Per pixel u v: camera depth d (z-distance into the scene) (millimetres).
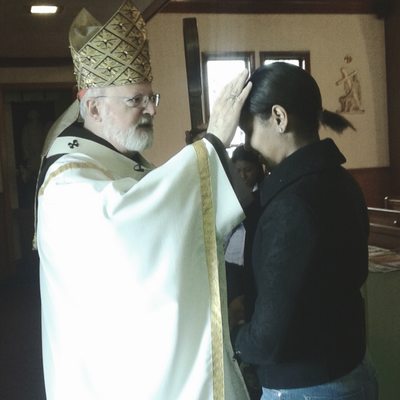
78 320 1290
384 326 2082
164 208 1216
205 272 1251
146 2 3621
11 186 6316
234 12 7441
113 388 1276
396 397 2109
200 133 1633
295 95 1107
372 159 8250
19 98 6332
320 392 1118
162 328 1229
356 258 1127
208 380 1242
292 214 1043
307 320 1079
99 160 1439
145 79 1454
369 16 8016
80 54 1449
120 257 1216
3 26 4250
